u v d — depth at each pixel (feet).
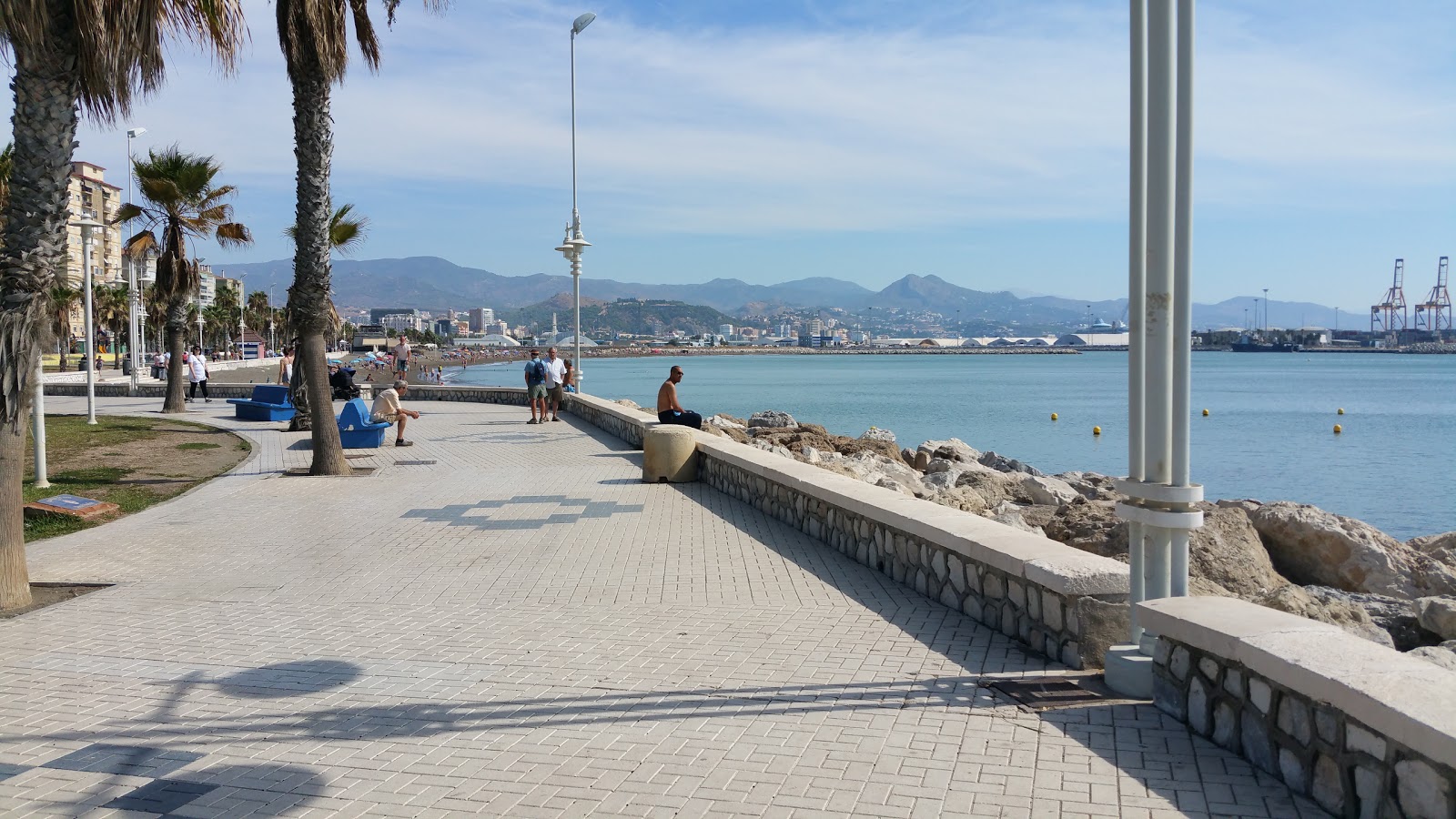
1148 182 16.72
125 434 73.56
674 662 19.40
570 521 36.24
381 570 28.81
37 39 23.95
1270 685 13.52
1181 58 16.22
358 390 103.04
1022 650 19.67
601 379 352.90
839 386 305.32
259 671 19.42
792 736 15.39
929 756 14.48
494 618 23.17
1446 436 134.82
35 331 25.48
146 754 15.26
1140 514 17.01
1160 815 12.46
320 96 49.42
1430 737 10.58
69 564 30.14
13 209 25.22
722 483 43.73
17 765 14.92
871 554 27.78
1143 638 17.06
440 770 14.47
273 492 44.91
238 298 411.95
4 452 25.09
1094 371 457.68
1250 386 293.64
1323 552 32.63
